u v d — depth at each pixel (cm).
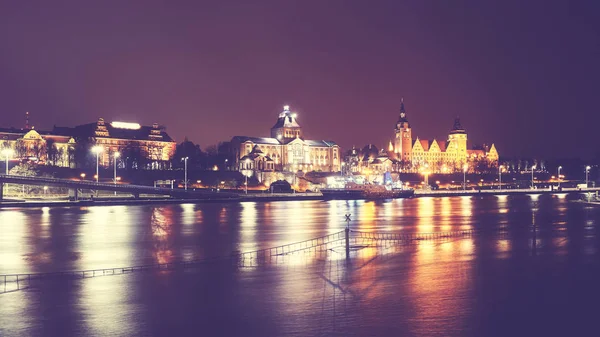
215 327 6869
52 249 12144
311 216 19738
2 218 18125
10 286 8594
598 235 13975
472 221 17875
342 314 7325
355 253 11325
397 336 6612
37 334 6600
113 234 14525
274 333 6694
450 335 6662
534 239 13275
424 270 9700
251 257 10950
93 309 7481
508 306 7669
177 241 13350
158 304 7706
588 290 8456
